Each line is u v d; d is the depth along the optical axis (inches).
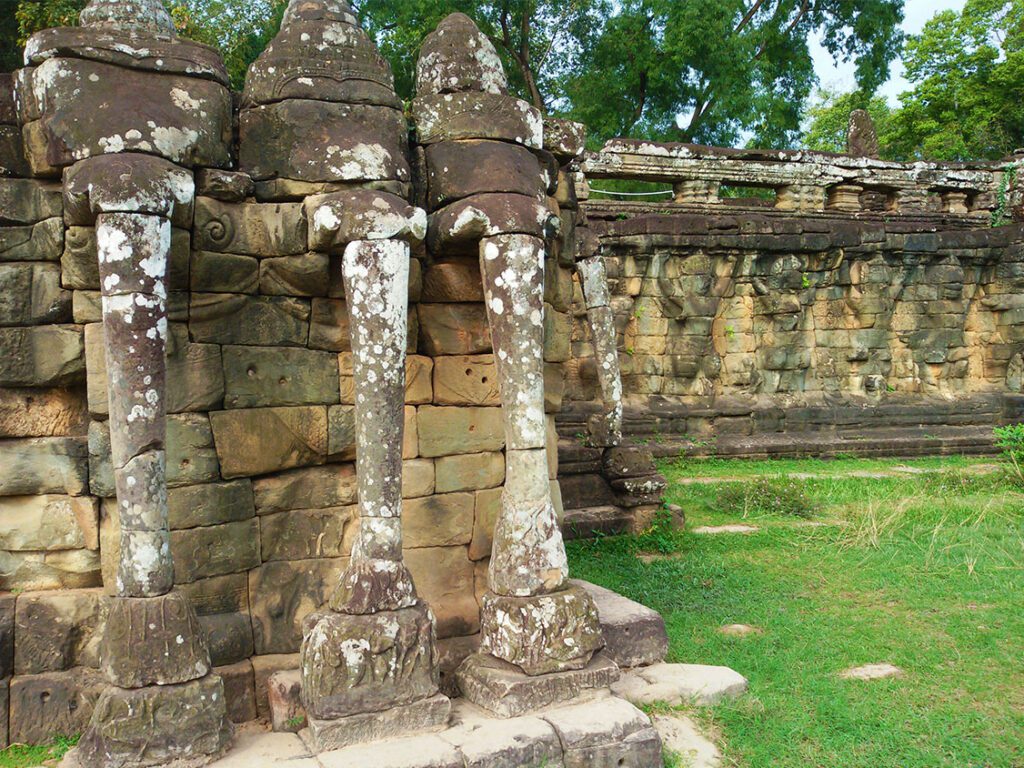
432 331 187.6
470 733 151.3
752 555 312.7
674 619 238.7
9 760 152.7
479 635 184.9
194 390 165.5
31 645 160.9
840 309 653.3
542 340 170.4
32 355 162.9
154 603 140.9
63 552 169.0
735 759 162.1
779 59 1002.7
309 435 176.1
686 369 602.9
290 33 172.7
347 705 147.4
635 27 909.8
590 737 152.0
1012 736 169.8
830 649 215.3
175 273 161.2
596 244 369.1
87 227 153.7
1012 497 414.3
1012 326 677.9
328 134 169.9
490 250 169.0
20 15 440.8
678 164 719.7
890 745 166.2
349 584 153.5
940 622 235.0
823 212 755.4
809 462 569.3
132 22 163.5
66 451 165.6
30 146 158.6
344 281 159.2
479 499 191.5
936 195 868.0
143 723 137.4
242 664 168.4
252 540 172.9
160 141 154.3
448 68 187.3
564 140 210.5
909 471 525.0
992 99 1131.9
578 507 363.6
